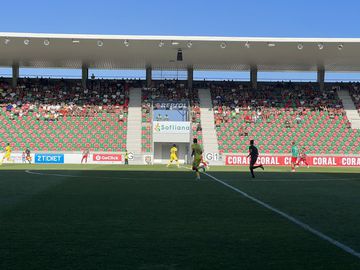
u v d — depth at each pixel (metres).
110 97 46.62
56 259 5.38
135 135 42.25
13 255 5.56
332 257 5.51
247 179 19.14
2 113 43.75
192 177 20.11
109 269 4.98
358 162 40.66
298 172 26.28
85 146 40.84
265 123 44.41
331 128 43.94
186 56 42.56
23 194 12.30
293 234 6.91
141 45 38.56
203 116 45.00
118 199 11.32
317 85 49.59
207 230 7.22
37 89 47.09
